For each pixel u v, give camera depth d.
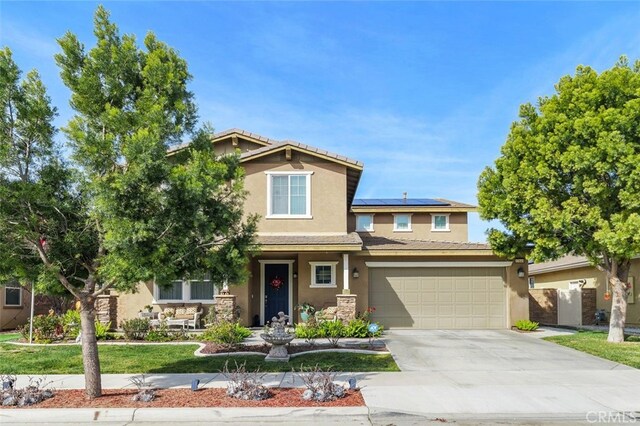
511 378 10.83
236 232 9.99
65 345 15.30
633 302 21.69
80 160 8.57
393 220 29.52
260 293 19.92
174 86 9.22
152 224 8.21
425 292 19.44
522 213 17.50
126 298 19.06
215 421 8.22
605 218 15.62
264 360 12.66
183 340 15.91
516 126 17.50
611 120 14.59
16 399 8.91
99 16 9.23
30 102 8.58
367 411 8.45
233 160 9.99
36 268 9.07
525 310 19.23
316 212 19.44
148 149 8.16
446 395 9.42
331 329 16.61
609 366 12.13
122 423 8.19
